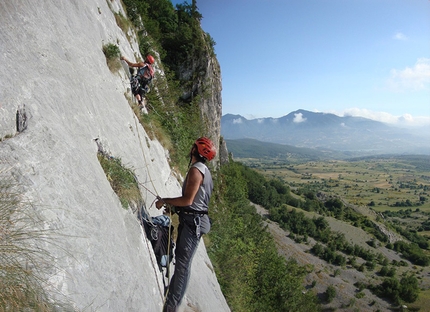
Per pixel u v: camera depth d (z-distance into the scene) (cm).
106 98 562
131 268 331
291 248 8094
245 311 1450
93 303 246
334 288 6638
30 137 268
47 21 439
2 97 271
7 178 226
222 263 1470
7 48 312
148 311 329
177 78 2728
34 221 224
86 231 277
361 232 10656
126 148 545
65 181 283
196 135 2095
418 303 6750
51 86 355
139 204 441
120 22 1135
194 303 533
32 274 201
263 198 10644
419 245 11700
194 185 337
